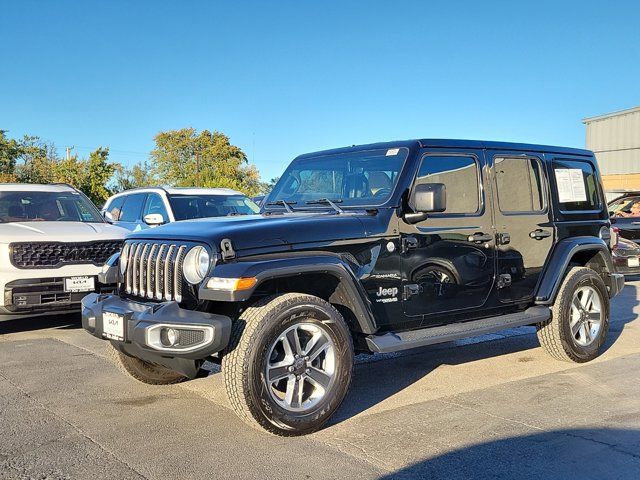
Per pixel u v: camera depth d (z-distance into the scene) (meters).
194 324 3.85
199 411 4.64
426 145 5.04
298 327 4.10
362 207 4.85
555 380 5.47
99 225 8.20
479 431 4.20
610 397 4.95
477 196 5.34
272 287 4.37
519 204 5.67
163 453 3.84
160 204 10.40
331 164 5.43
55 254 7.25
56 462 3.71
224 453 3.84
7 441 4.04
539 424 4.33
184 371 4.22
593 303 6.22
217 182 55.09
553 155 6.11
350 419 4.46
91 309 4.52
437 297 4.97
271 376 3.98
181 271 4.18
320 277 4.45
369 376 5.67
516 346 6.90
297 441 4.03
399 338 4.60
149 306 4.21
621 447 3.90
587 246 6.10
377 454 3.82
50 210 8.59
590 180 6.52
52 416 4.53
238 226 4.22
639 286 11.91
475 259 5.23
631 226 11.73
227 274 3.87
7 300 6.95
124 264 4.77
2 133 42.38
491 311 5.45
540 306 5.79
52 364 6.03
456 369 5.91
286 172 5.88
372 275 4.58
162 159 62.47
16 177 41.34
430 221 4.96
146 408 4.71
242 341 3.90
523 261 5.61
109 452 3.86
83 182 38.97
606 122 41.09
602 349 6.70
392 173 4.93
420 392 5.15
